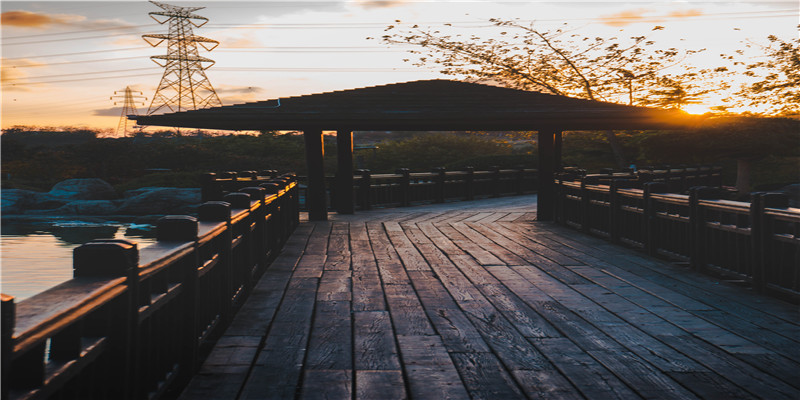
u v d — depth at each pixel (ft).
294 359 11.77
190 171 94.07
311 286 19.15
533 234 33.27
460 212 47.14
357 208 48.16
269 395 9.83
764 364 11.51
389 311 15.90
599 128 42.50
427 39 73.15
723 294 17.88
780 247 16.98
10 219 58.18
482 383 10.45
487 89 43.83
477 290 18.65
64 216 62.03
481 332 13.83
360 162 88.17
